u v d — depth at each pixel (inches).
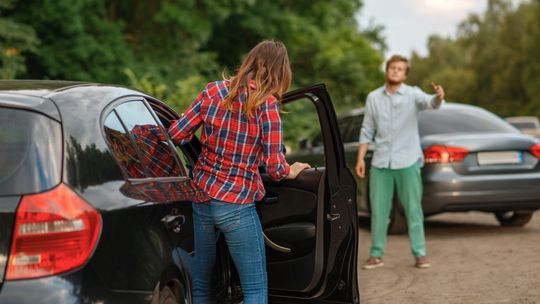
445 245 307.3
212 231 136.2
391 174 257.1
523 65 2251.5
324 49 932.6
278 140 131.1
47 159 102.0
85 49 625.0
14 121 104.3
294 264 160.2
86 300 99.3
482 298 209.5
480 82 2647.6
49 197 99.7
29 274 97.4
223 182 131.8
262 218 165.2
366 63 1065.5
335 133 157.2
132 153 121.2
